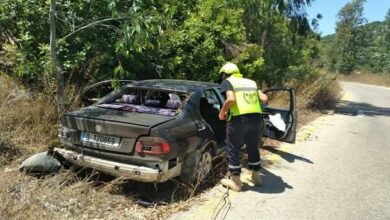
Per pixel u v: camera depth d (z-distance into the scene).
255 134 5.82
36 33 7.64
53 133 6.38
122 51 6.48
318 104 17.16
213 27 10.37
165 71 9.18
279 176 6.76
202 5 10.64
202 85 6.44
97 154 5.11
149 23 6.53
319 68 21.34
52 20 6.57
